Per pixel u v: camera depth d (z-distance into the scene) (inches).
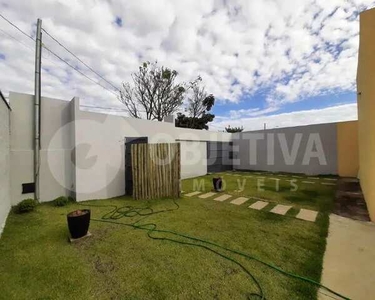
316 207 219.0
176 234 153.1
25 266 111.4
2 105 173.9
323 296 86.8
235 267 109.3
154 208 223.1
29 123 239.6
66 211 213.0
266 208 217.2
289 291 89.9
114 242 141.1
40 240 144.5
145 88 816.3
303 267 107.9
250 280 98.0
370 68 178.4
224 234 151.9
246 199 256.7
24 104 236.7
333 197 262.5
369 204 190.2
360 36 219.3
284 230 158.1
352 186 332.5
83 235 145.9
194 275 102.7
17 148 230.2
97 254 124.8
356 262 112.7
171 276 102.0
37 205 225.8
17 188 229.1
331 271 104.7
